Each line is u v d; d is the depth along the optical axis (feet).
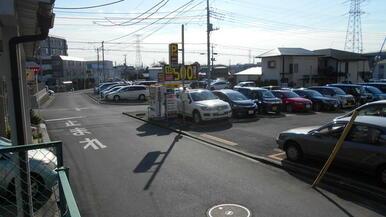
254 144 37.73
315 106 69.46
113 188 24.12
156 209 20.29
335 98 71.92
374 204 20.57
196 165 29.78
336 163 25.58
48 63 263.29
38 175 20.29
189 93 55.88
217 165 29.71
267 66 152.66
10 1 13.64
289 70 145.18
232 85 151.12
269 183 24.63
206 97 56.13
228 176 26.45
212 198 21.85
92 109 85.10
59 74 264.31
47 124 58.23
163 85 57.57
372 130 23.47
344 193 22.41
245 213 19.48
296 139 28.91
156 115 57.93
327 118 58.03
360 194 22.12
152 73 268.82
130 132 48.06
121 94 109.50
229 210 19.93
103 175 27.27
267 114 63.87
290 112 66.90
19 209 16.05
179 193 22.85
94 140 42.39
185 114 56.90
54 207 19.45
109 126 54.34
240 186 24.07
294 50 152.05
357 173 25.86
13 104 16.58
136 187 24.22
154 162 31.01
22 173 16.37
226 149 36.06
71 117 67.72
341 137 22.90
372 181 23.93
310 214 19.24
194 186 24.21
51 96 150.61
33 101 41.75
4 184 18.11
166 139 42.19
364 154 23.36
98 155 34.32
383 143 22.65
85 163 31.17
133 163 30.78
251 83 127.65
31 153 21.72
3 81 41.04
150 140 41.70
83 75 305.94
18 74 16.70
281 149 31.58
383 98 75.56
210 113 51.49
